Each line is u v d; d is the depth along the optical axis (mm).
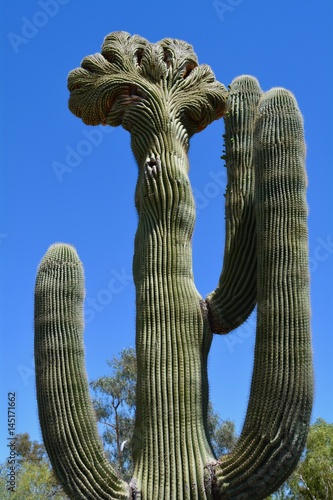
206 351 6180
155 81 7035
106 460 5656
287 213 5859
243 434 5441
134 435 5918
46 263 6141
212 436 17469
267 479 5320
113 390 17922
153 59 7066
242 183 6688
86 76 7168
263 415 5352
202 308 6277
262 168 6098
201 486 5500
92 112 7160
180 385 5859
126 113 6980
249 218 6449
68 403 5672
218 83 7258
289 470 5332
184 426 5746
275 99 6316
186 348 5988
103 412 17781
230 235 6488
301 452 5344
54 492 18688
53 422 5629
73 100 7258
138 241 6492
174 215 6422
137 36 7344
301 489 20891
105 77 7070
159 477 5598
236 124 6965
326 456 20922
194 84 7141
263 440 5305
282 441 5281
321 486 20578
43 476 18547
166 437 5703
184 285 6211
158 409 5785
